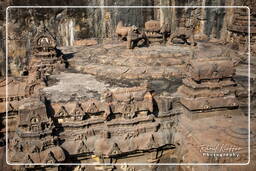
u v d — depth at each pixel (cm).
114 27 2988
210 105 1473
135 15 2995
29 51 2683
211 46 2495
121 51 2223
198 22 3150
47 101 1394
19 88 1662
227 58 1570
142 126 1437
